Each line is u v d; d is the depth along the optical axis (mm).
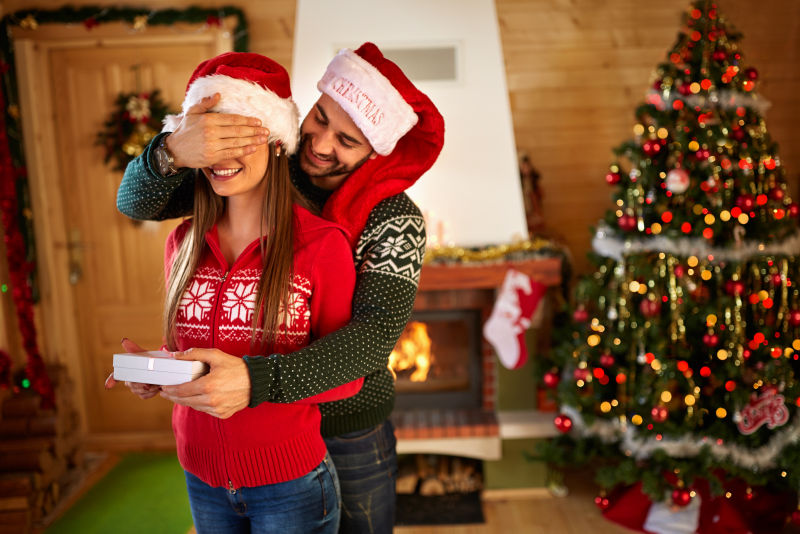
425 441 2887
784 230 2475
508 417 2936
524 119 3451
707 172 2404
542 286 2773
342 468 1378
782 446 2428
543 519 2777
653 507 2693
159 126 3352
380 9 2881
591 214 3502
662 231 2473
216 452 1110
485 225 2926
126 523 2824
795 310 2479
